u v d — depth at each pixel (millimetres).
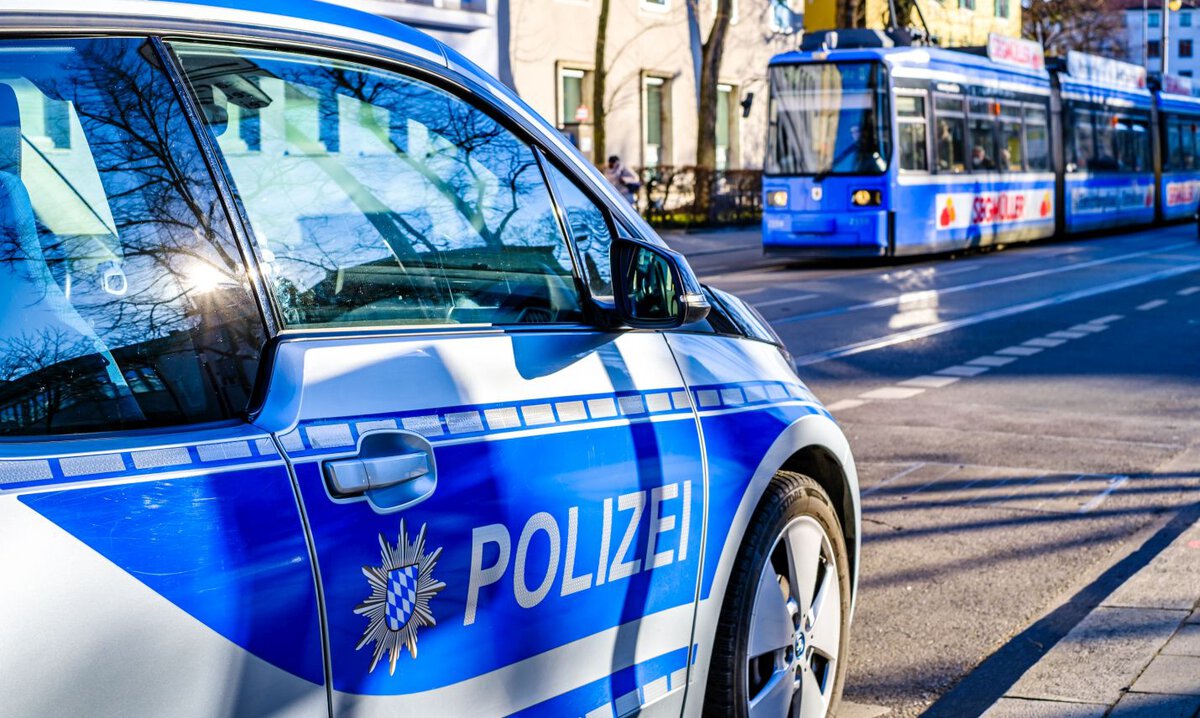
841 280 19484
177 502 1899
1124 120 30812
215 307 2141
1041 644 4586
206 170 2211
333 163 2477
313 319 2303
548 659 2572
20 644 1656
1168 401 9266
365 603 2133
